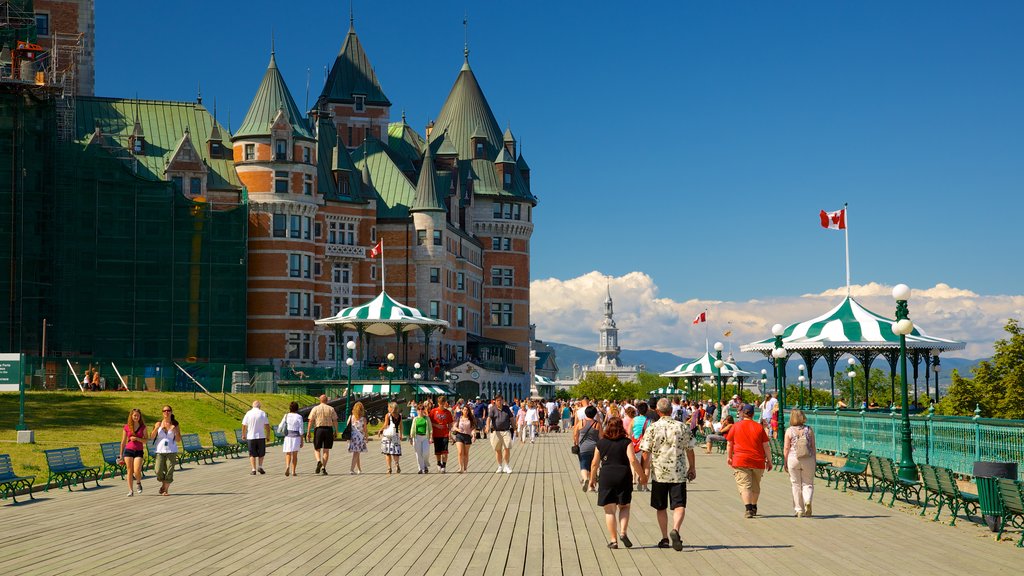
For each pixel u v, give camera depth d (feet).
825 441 146.41
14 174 287.07
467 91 450.71
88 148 302.66
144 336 304.71
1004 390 248.52
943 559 61.77
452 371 364.79
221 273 313.32
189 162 322.96
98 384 236.63
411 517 81.35
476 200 437.17
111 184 303.48
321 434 122.62
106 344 300.61
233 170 334.65
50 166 296.30
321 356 343.46
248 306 329.52
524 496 97.04
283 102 334.85
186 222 310.65
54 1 348.38
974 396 252.21
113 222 303.48
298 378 283.79
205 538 70.13
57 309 295.28
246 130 331.16
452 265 389.80
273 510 86.22
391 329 286.66
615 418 66.69
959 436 99.45
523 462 144.25
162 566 59.26
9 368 151.33
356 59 428.56
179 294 309.01
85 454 143.54
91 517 82.07
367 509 86.69
